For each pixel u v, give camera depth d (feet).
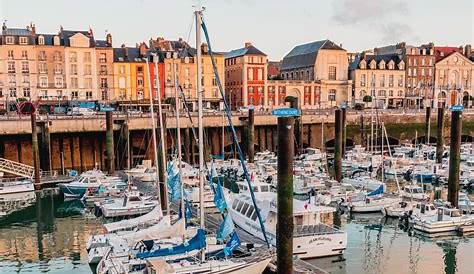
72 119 185.26
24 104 240.53
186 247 75.82
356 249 102.63
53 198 148.15
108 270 78.23
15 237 111.86
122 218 125.59
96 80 273.33
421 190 144.87
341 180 166.09
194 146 207.72
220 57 296.30
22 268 92.43
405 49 348.18
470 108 311.68
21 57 258.57
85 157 193.06
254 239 97.71
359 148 231.09
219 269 75.92
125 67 277.85
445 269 92.07
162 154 121.90
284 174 77.10
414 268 92.38
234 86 313.53
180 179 102.58
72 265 93.71
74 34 269.03
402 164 184.65
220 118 213.46
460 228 111.96
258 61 301.63
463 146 235.61
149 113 213.46
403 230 116.26
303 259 92.63
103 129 190.39
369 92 335.88
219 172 178.60
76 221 124.47
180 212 106.01
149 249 81.71
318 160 203.92
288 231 78.23
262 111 242.99
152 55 276.41
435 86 349.41
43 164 178.50
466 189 161.58
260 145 230.48
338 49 327.06
